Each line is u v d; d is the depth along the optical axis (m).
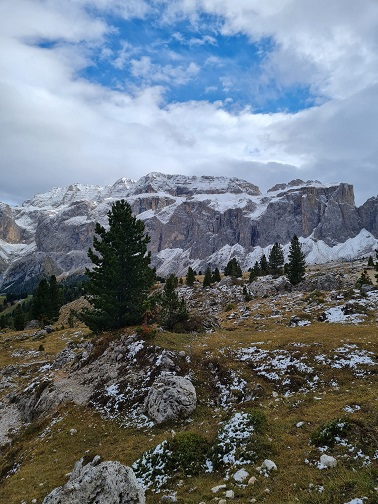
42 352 64.19
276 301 76.44
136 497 12.61
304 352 30.14
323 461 13.70
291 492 12.41
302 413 19.59
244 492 13.04
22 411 35.66
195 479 15.19
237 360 31.73
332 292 70.31
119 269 43.44
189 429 21.62
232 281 114.31
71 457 22.31
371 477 12.08
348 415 17.36
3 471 24.27
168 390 25.75
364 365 26.17
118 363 35.75
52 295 107.44
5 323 118.56
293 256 95.25
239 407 23.47
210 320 50.12
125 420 26.23
